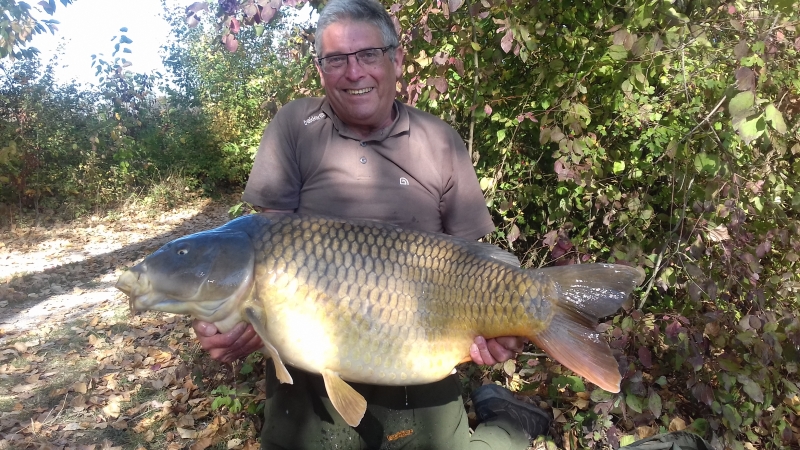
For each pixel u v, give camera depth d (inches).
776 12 97.0
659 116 115.3
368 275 65.7
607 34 122.6
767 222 104.7
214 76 505.0
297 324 64.8
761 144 101.6
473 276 68.4
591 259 121.7
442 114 131.0
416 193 79.0
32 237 351.3
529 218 145.9
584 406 111.7
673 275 107.3
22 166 395.2
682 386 120.3
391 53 77.8
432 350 68.2
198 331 65.1
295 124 81.4
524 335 68.3
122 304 226.7
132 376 159.9
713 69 111.2
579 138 112.1
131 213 422.9
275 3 112.6
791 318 97.4
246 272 63.6
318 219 67.1
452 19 123.2
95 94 452.1
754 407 101.7
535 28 117.6
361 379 67.1
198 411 135.9
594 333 66.3
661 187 126.3
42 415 140.3
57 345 186.4
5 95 417.1
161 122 491.5
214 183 494.0
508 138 134.3
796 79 98.7
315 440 83.6
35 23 237.6
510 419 104.3
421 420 84.3
